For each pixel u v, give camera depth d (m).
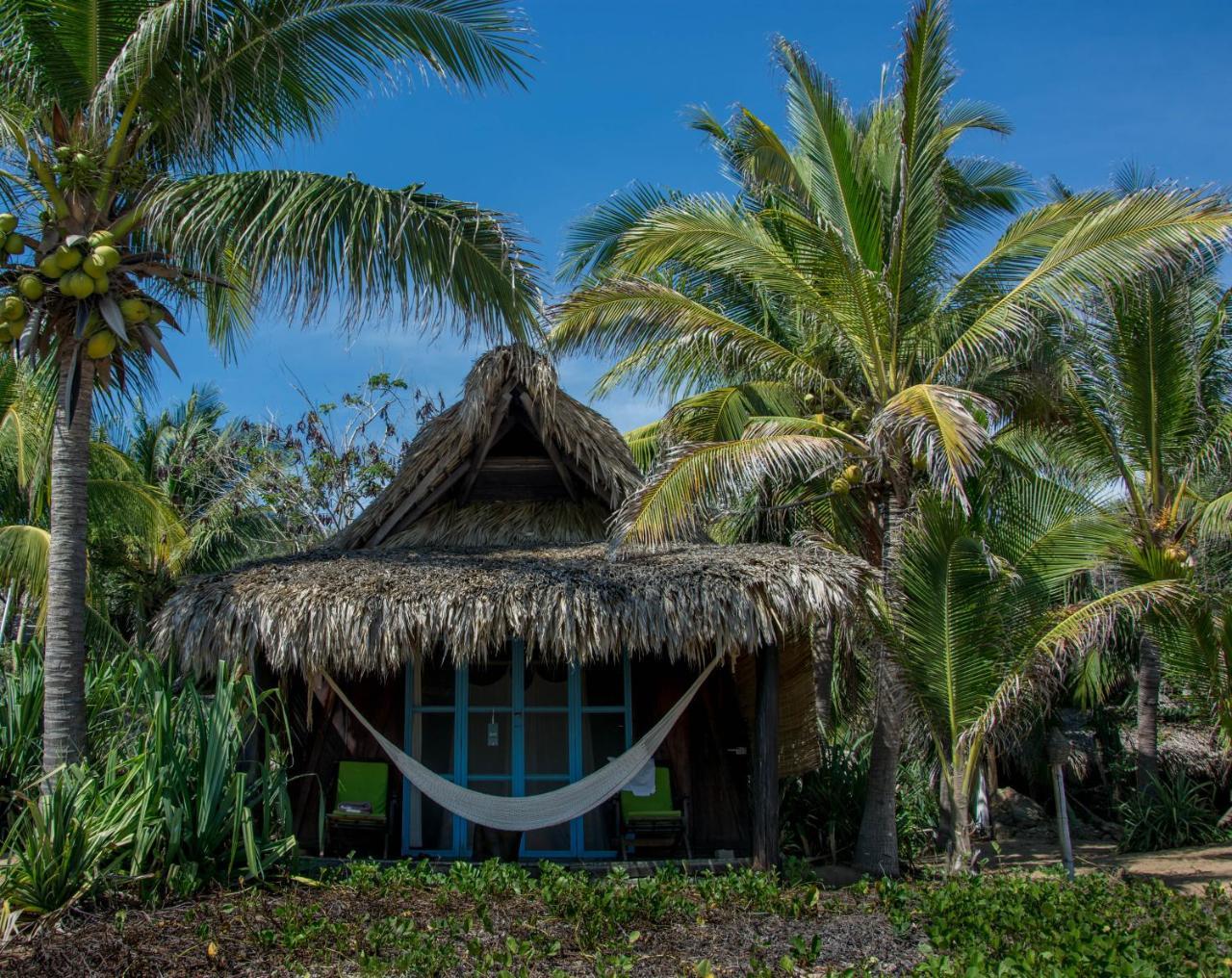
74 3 8.07
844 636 12.55
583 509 11.53
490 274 8.47
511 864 8.34
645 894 7.41
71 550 8.02
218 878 7.45
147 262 8.33
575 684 10.23
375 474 20.66
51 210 8.12
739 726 10.48
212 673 8.86
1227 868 12.97
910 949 6.37
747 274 12.34
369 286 8.05
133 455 22.95
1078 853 14.88
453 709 10.16
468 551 10.22
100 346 7.93
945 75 11.11
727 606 8.59
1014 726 10.15
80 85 8.40
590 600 8.52
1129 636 16.27
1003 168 15.06
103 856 7.00
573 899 7.21
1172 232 9.87
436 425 10.96
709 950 6.38
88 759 8.07
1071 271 10.34
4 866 6.98
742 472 9.95
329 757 10.12
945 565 9.56
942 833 14.10
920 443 9.34
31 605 16.02
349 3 8.32
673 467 9.68
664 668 10.38
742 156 13.46
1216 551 13.83
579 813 8.86
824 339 12.90
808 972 5.97
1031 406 12.93
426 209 8.24
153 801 7.18
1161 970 5.58
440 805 9.12
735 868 9.04
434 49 8.56
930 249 11.42
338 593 8.51
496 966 5.91
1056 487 12.77
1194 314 14.07
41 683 9.16
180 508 22.92
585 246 15.92
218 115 8.59
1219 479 14.77
